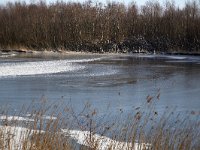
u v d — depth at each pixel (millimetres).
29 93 16953
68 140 7945
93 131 8641
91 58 37375
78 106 14078
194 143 8328
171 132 9430
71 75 23641
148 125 10648
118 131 9445
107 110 13281
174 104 14766
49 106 13516
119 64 31469
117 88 18812
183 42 45375
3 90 17672
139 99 15820
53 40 46250
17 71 24938
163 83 20688
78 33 46406
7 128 8516
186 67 29266
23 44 45969
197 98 16203
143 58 38062
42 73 24344
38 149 7180
